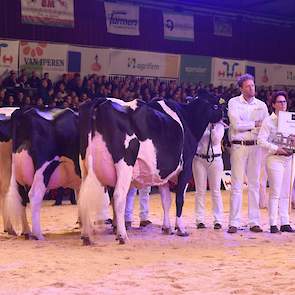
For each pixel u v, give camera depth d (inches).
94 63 673.0
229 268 212.1
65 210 392.2
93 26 724.7
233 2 872.3
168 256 237.5
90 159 254.4
